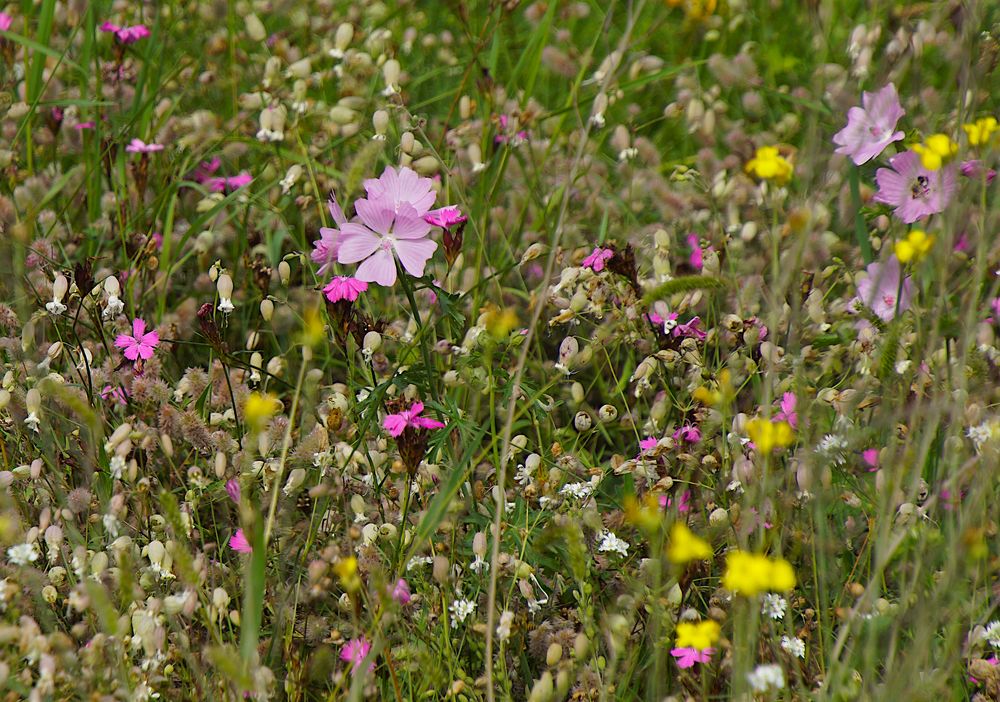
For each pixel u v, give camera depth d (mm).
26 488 2357
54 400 2398
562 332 2510
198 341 2539
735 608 2213
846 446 2281
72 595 2260
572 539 2236
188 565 2197
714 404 2342
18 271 2439
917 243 2268
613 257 2404
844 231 2510
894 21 2516
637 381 2416
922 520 2285
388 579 2305
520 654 2312
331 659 2275
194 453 2432
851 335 2424
